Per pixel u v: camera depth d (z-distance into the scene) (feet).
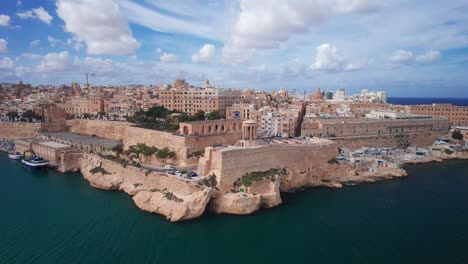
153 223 271.28
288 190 355.15
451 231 263.70
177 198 288.71
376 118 654.53
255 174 324.19
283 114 621.31
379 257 226.38
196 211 278.67
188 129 407.03
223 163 306.96
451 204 320.70
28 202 315.17
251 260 222.48
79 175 412.16
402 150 551.59
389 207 313.32
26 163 443.73
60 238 244.83
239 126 458.09
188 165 377.09
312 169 382.42
